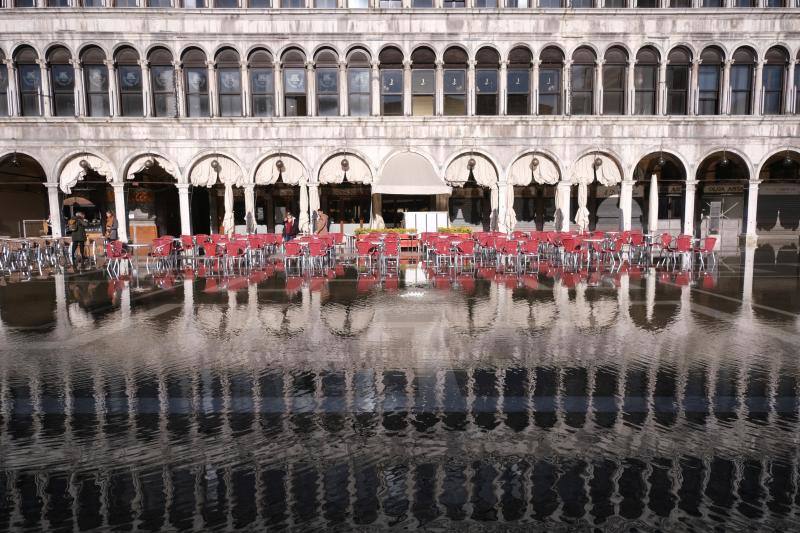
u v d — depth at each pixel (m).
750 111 27.73
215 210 30.92
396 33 26.66
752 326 10.86
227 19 26.41
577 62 27.22
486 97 27.81
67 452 5.65
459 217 31.08
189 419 6.44
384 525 4.38
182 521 4.47
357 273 18.89
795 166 30.67
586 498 4.75
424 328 10.73
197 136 26.77
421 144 27.05
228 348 9.45
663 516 4.50
